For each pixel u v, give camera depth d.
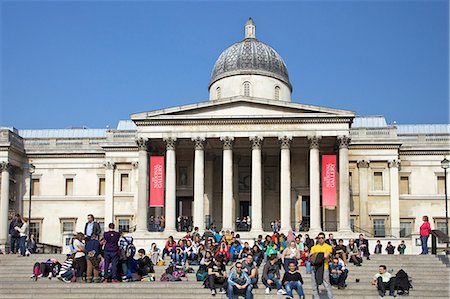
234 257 43.41
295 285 31.23
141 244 61.09
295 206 69.75
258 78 72.56
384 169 73.88
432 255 45.75
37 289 33.16
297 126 62.97
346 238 60.31
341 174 61.88
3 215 74.25
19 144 79.12
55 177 80.00
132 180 77.00
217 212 70.44
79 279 35.44
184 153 71.06
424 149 75.19
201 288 33.56
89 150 79.69
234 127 63.41
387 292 33.62
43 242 78.56
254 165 62.50
